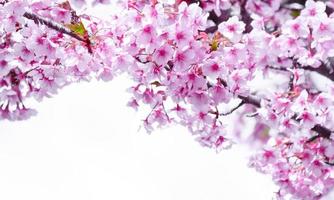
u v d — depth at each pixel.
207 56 4.30
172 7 4.61
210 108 5.20
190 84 4.47
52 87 4.92
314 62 5.00
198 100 4.68
